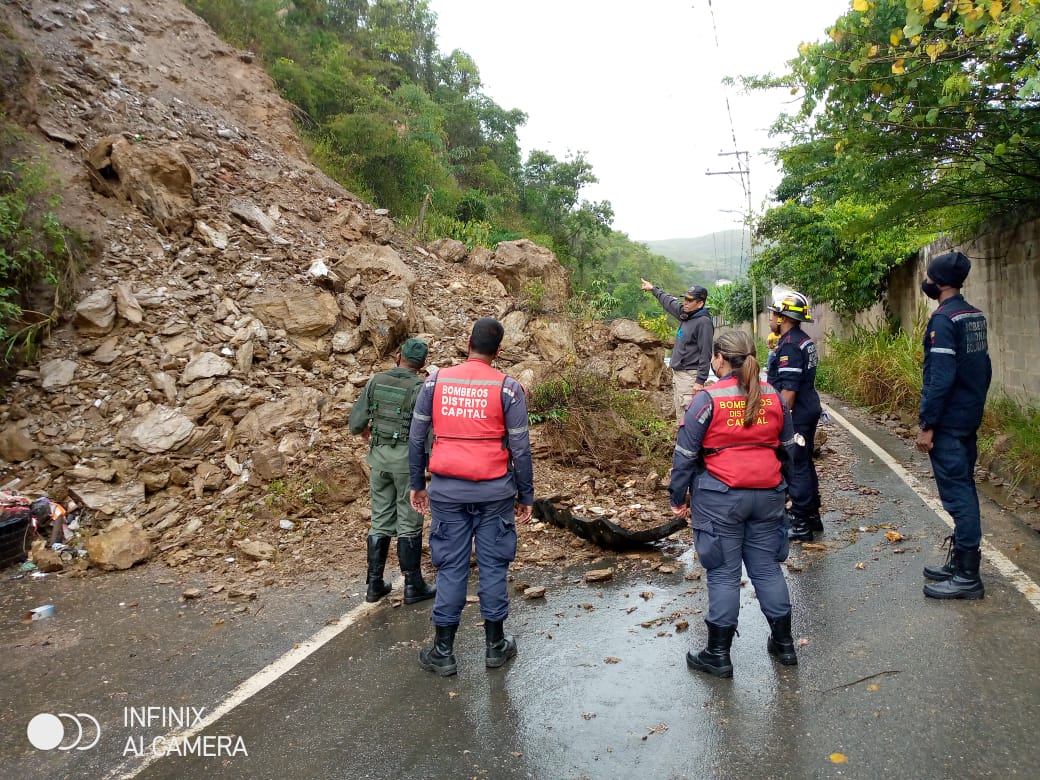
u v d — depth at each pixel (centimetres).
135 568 511
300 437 656
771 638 361
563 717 316
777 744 288
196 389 667
